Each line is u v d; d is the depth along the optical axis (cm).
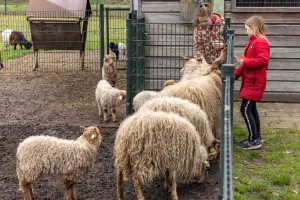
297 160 634
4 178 580
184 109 518
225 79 412
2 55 1669
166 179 529
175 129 454
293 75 959
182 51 959
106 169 609
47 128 788
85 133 496
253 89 657
